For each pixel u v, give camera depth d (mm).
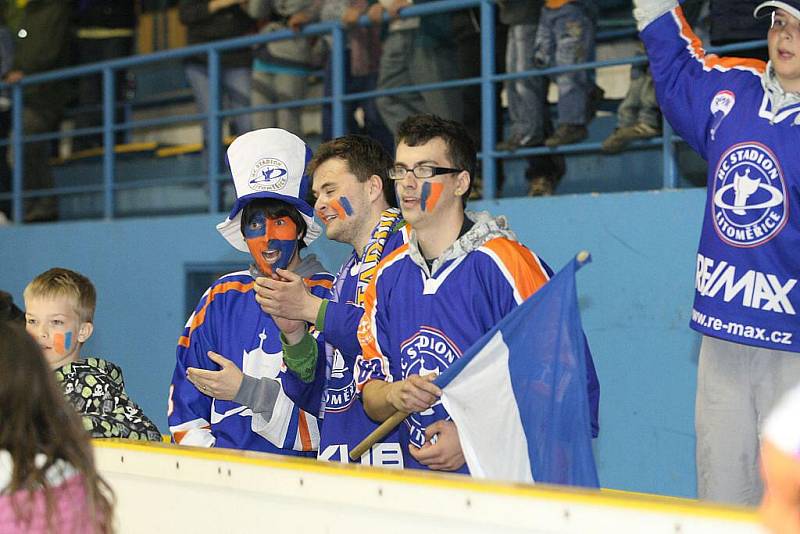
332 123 6555
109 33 8734
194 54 7078
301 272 3459
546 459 2537
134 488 2697
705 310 3090
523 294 2715
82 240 7496
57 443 2158
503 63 6020
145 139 9297
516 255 2766
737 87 3119
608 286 5043
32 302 3453
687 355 4785
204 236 6820
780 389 2990
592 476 2473
